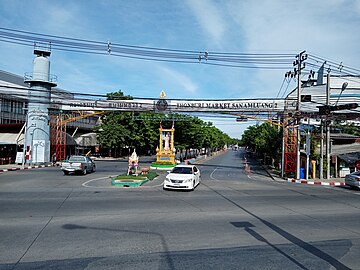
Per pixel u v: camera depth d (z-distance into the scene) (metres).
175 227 8.73
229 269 5.69
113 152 64.19
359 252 6.80
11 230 8.09
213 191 17.14
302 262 6.13
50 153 38.88
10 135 39.03
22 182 19.34
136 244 7.09
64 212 10.47
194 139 54.62
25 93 41.28
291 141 30.05
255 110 29.95
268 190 18.36
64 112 37.41
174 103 31.31
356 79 42.31
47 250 6.58
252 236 7.98
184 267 5.73
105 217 9.83
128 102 32.19
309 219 10.23
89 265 5.76
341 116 25.64
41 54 36.53
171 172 18.48
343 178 27.77
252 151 109.25
